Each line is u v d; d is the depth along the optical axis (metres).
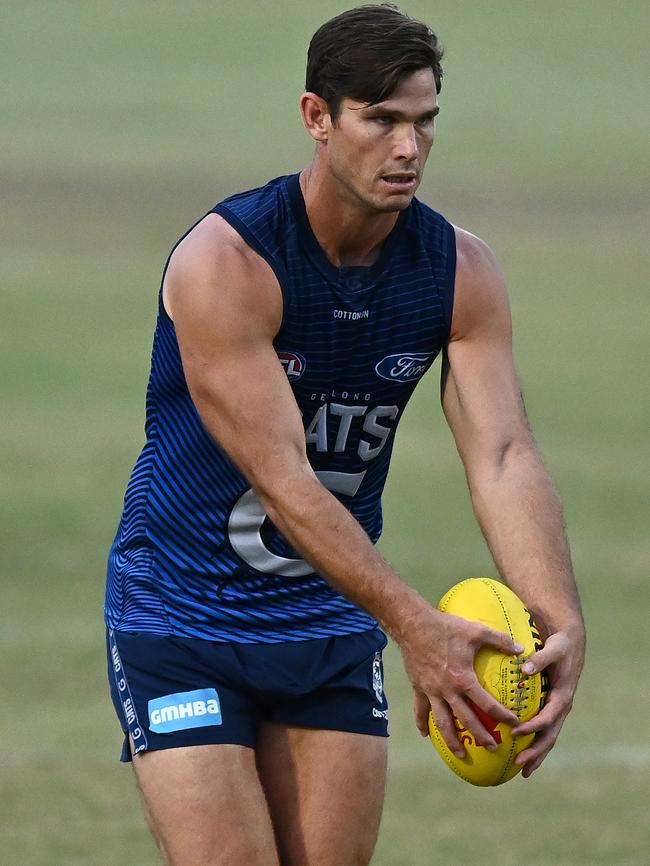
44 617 31.27
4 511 38.94
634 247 89.50
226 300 14.16
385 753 15.52
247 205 14.62
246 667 14.99
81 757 23.81
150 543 15.38
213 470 14.98
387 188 14.00
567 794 22.59
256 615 15.17
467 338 15.27
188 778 14.42
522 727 13.70
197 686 14.86
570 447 46.94
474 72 171.38
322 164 14.41
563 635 14.14
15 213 96.00
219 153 123.88
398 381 15.15
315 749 15.24
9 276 77.12
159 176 111.12
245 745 14.79
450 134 135.25
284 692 15.07
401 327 14.95
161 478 15.31
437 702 13.68
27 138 130.25
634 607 32.44
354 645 15.45
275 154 124.00
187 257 14.41
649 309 72.38
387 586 13.52
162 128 137.88
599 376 57.81
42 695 26.72
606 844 20.52
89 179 109.38
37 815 21.36
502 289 15.38
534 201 104.44
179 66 177.75
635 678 28.25
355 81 13.79
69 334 63.56
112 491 41.00
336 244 14.59
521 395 15.41
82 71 171.38
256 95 160.50
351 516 13.84
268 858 14.34
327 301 14.61
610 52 187.00
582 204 103.38
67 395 52.78
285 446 14.06
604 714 26.30
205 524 15.14
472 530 38.09
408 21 13.91
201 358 14.26
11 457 44.28
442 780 23.31
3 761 23.56
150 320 66.94
